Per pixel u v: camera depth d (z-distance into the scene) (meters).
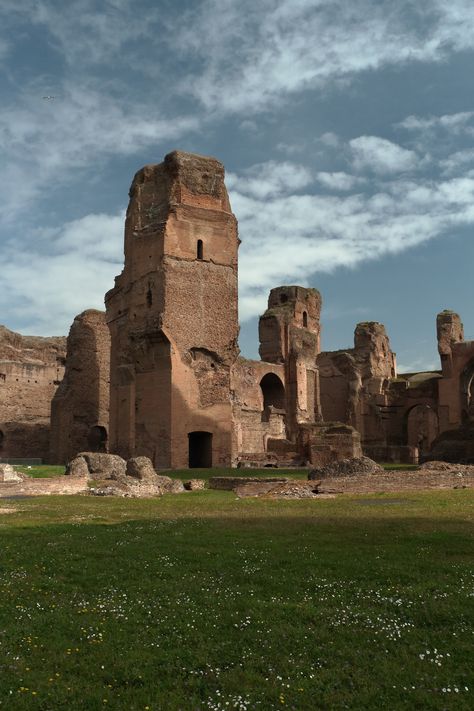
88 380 59.31
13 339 64.88
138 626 8.21
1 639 7.77
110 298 49.44
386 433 74.75
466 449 47.81
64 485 27.64
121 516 18.44
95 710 6.05
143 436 43.34
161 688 6.52
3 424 61.81
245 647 7.45
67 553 12.36
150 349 43.81
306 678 6.69
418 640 7.62
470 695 6.31
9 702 6.15
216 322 45.59
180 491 28.69
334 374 76.94
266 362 62.72
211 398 44.88
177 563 11.33
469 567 10.52
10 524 16.62
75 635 7.91
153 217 45.88
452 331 67.00
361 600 8.96
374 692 6.37
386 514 17.27
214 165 47.41
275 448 57.94
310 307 69.00
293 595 9.28
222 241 46.72
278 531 14.30
